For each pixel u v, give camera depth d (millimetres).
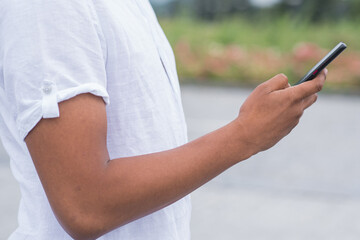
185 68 12016
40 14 789
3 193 4105
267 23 14797
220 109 8258
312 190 4398
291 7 16609
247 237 3479
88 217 769
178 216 977
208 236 3471
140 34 903
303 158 5367
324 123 7254
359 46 13359
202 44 13383
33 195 931
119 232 915
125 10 896
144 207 797
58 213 774
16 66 790
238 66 11891
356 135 6586
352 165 5199
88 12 812
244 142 820
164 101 933
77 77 785
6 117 941
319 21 16141
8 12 809
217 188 4348
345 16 15945
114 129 885
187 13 15609
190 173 805
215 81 11727
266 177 4707
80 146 765
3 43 819
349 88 10648
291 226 3676
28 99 779
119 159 805
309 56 11805
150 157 811
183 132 1006
